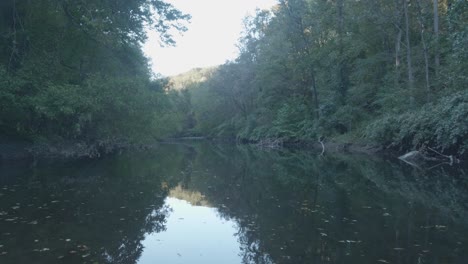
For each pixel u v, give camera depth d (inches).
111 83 791.7
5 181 478.6
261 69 1625.2
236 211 342.6
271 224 293.7
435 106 704.4
